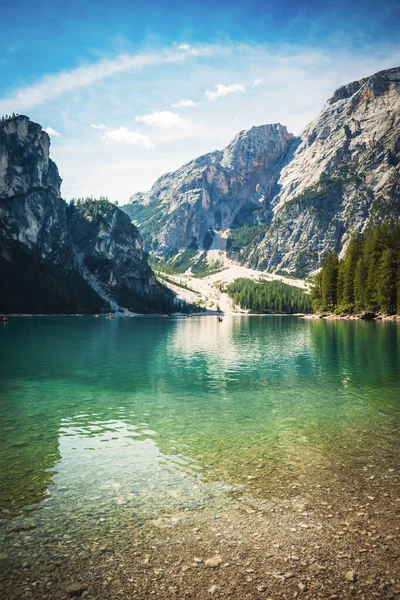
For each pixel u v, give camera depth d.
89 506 10.37
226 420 18.95
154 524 9.48
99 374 32.81
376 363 37.91
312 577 7.57
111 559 8.15
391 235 132.62
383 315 124.31
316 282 170.00
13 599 7.01
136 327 115.44
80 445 15.37
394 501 10.55
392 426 17.78
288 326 113.81
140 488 11.44
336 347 52.19
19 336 75.56
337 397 23.91
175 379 30.48
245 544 8.65
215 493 11.09
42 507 10.31
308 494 11.01
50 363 39.56
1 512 10.06
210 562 8.03
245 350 51.38
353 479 12.00
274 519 9.68
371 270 129.00
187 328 111.88
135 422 18.70
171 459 13.80
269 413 20.23
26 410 21.12
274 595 7.09
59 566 7.94
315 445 15.25
